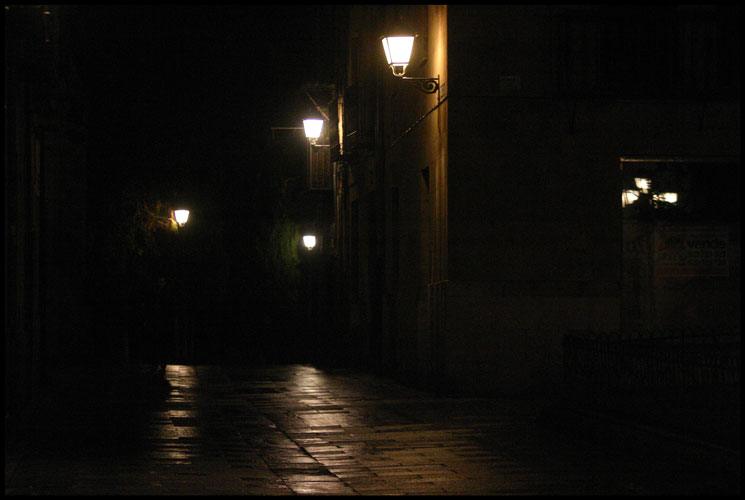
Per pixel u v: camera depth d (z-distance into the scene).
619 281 19.84
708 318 20.03
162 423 16.34
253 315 40.75
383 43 19.58
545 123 19.84
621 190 19.98
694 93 19.77
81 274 34.41
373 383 24.19
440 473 11.45
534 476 11.12
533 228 19.75
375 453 13.09
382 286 26.78
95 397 20.78
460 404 18.47
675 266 20.02
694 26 20.03
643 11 19.98
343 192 32.41
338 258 33.34
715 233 20.11
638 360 14.17
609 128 19.95
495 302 19.62
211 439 14.50
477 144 19.72
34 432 15.12
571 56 19.92
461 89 19.72
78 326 34.03
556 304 19.72
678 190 20.11
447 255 19.58
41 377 23.23
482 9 19.84
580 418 14.44
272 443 14.12
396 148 25.12
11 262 17.14
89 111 38.59
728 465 10.38
